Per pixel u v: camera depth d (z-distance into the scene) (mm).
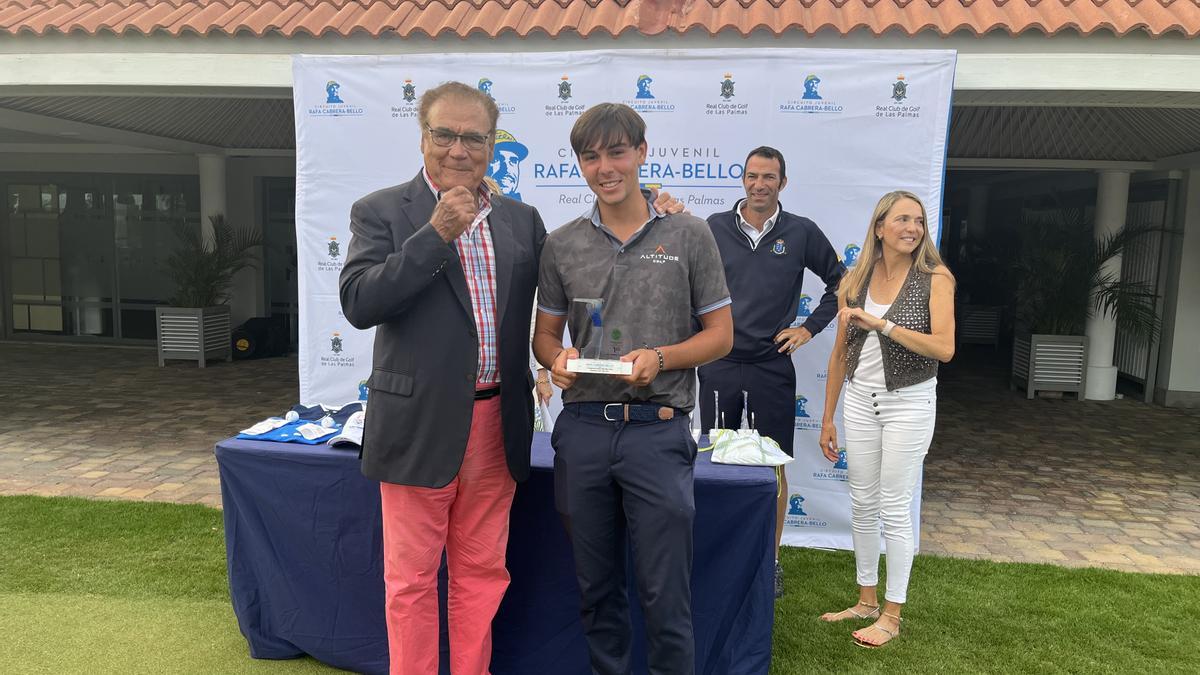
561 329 2361
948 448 6191
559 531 2645
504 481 2426
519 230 2359
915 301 2918
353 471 2686
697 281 2193
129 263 10742
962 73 4375
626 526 2328
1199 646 3039
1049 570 3801
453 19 4715
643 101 4070
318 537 2746
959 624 3209
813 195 4008
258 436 2873
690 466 2238
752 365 3432
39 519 4199
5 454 5547
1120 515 4691
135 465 5309
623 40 4445
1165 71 4293
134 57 4973
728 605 2605
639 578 2215
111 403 7289
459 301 2191
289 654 2854
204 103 7676
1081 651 2996
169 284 10688
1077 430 6770
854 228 3998
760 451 2709
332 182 4328
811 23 4430
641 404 2152
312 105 4289
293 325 10797
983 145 8078
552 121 4156
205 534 4016
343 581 2750
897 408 2975
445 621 2674
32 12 5230
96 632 3014
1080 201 9500
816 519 4234
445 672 2695
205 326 9398
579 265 2191
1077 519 4617
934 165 3902
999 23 4273
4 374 8625
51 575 3504
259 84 4891
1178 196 7609
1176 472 5605
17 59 5062
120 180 10609
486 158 2152
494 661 2744
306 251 4379
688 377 2223
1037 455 6012
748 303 3410
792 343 3363
